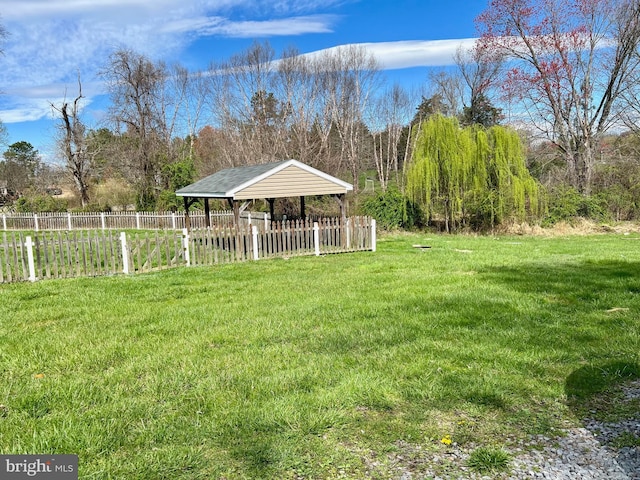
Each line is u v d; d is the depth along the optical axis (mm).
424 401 3799
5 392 4137
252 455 3059
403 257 12781
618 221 22406
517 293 7633
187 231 11898
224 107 37688
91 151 37250
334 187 14805
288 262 12383
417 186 20344
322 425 3416
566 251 13508
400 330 5734
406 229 21531
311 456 3045
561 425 3396
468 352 4906
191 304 7582
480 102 32938
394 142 43188
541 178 25359
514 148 19781
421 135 20938
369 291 8164
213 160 38500
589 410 3613
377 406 3729
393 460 2992
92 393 4098
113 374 4527
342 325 6020
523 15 23547
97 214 26172
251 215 21391
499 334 5508
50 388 4203
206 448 3166
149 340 5629
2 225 27391
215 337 5645
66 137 36250
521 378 4219
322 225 14008
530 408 3668
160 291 8781
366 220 14547
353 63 37812
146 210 31469
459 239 18078
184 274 10711
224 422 3492
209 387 4152
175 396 3990
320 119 37719
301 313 6695
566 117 24516
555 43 23422
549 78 23969
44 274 10781
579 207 21938
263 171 14188
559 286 8141
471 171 19938
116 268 11422
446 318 6242
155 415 3646
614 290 7719
